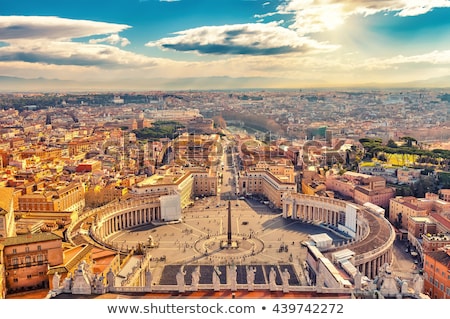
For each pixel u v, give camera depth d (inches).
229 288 4672.7
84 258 7111.2
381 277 4355.3
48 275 6520.7
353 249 7746.1
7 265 6471.5
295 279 7696.9
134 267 7052.2
